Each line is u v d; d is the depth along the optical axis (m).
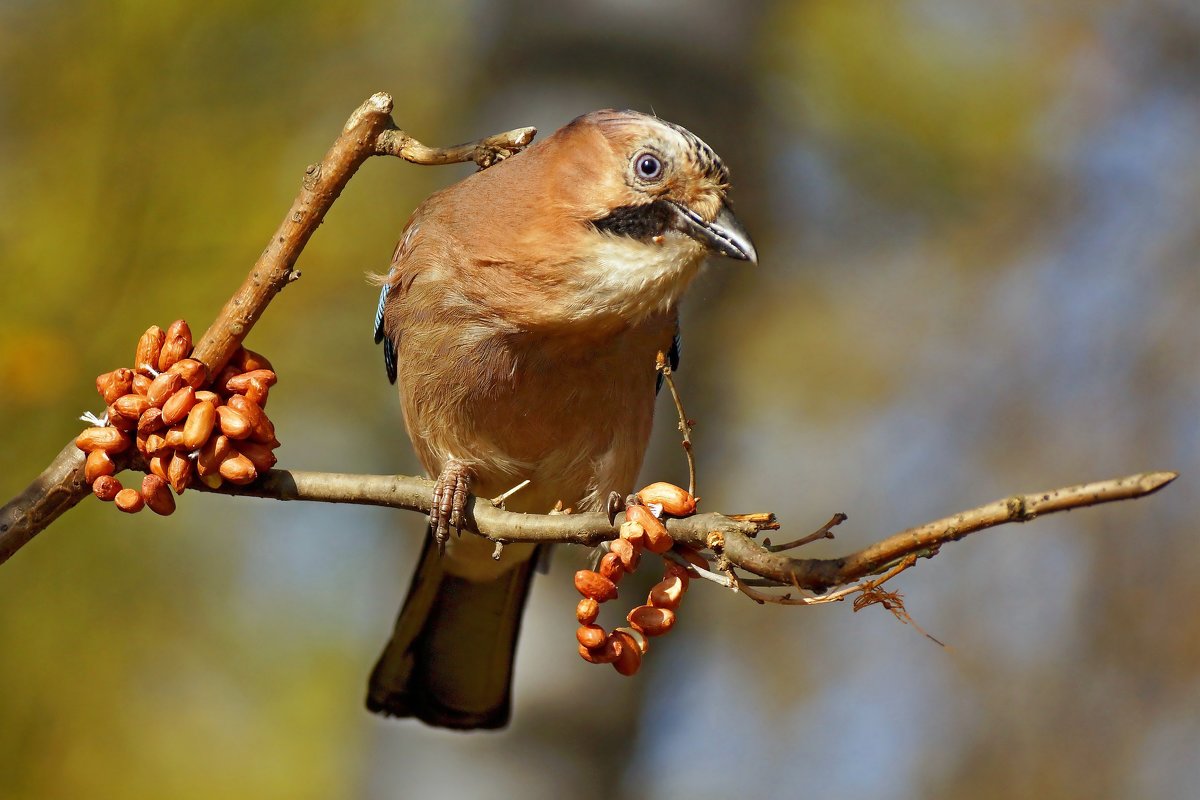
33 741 9.48
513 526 6.41
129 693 9.83
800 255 13.22
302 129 10.19
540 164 7.73
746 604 15.42
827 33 12.11
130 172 9.35
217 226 9.47
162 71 9.66
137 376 6.03
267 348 10.30
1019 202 13.95
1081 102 14.58
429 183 10.73
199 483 6.12
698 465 10.98
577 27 10.73
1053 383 15.17
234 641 10.36
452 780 10.33
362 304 10.45
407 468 10.67
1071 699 14.97
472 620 8.98
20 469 8.53
